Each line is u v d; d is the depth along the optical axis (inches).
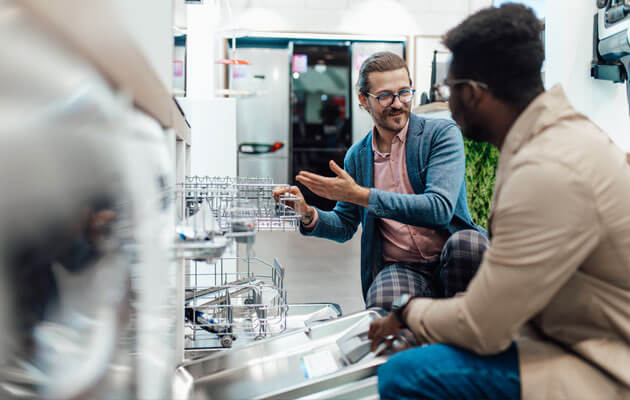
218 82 275.7
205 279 104.8
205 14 157.5
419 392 37.8
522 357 36.8
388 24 286.0
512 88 38.0
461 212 71.9
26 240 15.2
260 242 205.2
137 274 24.5
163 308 28.5
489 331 34.7
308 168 281.7
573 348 36.3
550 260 32.7
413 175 71.4
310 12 281.7
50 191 15.9
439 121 71.4
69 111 16.7
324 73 279.1
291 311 90.6
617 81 145.0
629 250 33.7
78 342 19.2
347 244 204.5
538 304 33.8
